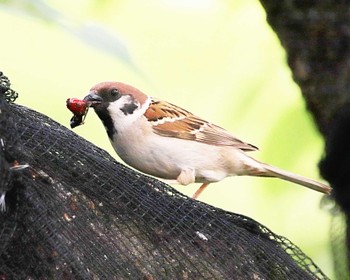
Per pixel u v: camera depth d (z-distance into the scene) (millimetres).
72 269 7387
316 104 10109
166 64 13391
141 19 13414
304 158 11547
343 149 7684
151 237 7844
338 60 10008
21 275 7332
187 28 13586
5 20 12875
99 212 7770
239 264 7984
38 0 9734
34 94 12883
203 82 13305
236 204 13531
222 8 13539
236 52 12812
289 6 10109
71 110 9000
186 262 7855
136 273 7656
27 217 7301
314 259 11539
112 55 9547
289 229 11844
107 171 7945
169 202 8047
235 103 12273
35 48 12891
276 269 8133
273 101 12047
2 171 7031
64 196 7680
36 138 7848
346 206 7793
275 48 12477
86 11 12305
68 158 7871
